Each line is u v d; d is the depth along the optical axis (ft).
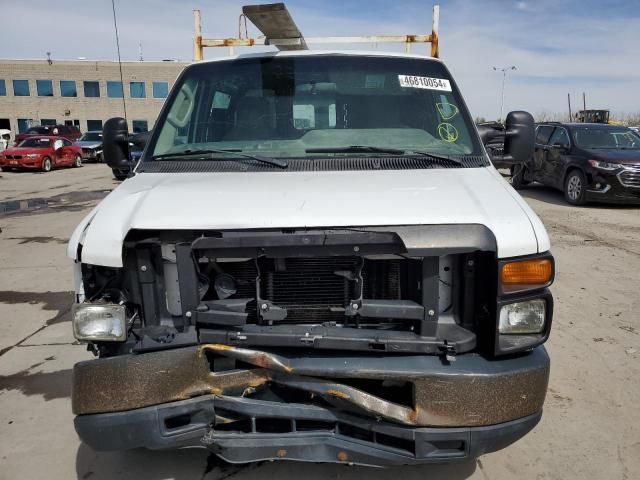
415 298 7.16
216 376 7.14
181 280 7.12
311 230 6.98
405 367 6.87
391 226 6.95
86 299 7.29
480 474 8.86
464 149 9.82
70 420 10.56
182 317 7.33
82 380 7.02
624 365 12.59
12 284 19.33
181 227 6.98
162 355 7.00
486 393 6.85
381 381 7.20
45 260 22.61
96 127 162.40
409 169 9.00
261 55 11.06
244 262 7.36
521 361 7.12
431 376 6.80
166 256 7.36
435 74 10.95
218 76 10.87
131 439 7.05
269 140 10.01
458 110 10.52
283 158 9.32
